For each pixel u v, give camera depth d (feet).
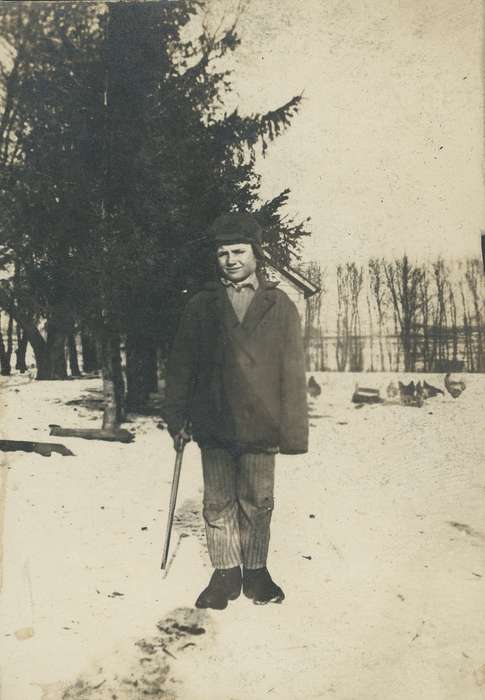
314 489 10.30
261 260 9.39
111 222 11.40
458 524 10.10
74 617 9.64
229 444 9.26
